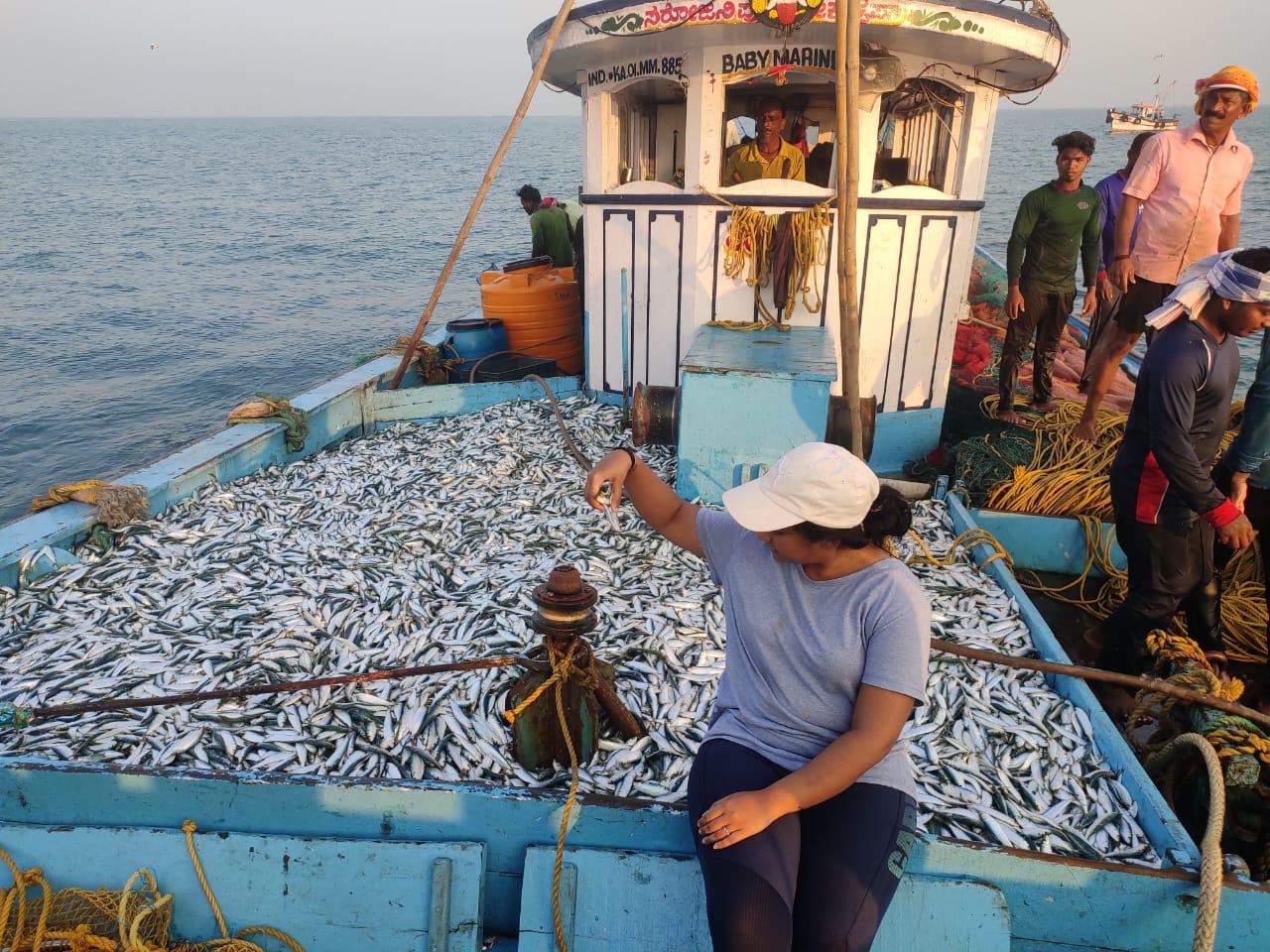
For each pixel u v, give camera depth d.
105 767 2.85
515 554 4.89
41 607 4.39
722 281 6.52
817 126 8.27
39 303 22.52
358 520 5.53
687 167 6.34
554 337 8.90
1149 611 4.00
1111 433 6.36
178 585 4.58
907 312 6.46
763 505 2.07
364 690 3.57
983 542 4.93
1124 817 2.98
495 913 2.88
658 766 3.15
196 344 18.55
